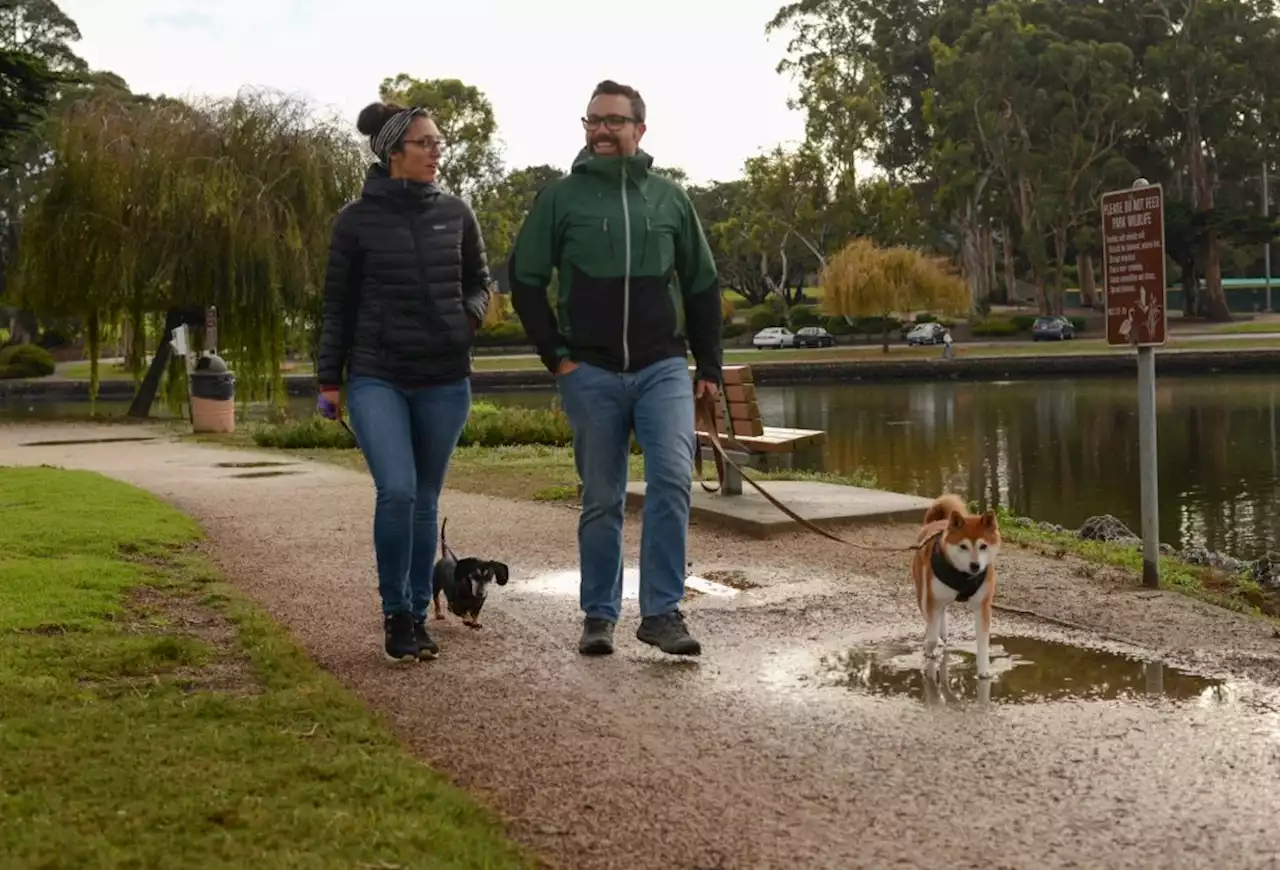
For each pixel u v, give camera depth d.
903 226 79.00
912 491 20.00
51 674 5.34
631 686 5.38
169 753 4.27
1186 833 3.71
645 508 5.89
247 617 6.52
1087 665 5.67
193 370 25.28
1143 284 7.45
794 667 5.69
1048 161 75.25
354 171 28.27
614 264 5.76
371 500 12.00
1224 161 83.19
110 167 27.28
